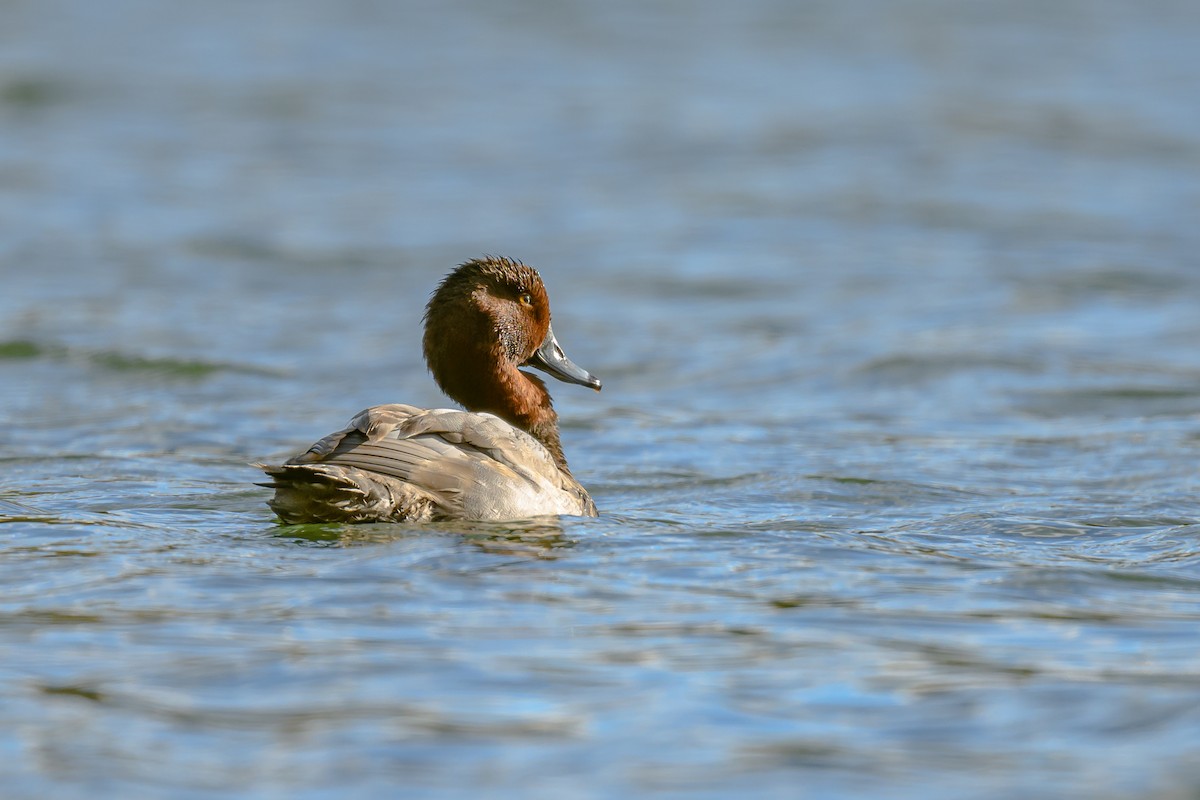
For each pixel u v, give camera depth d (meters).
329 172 32.03
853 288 22.83
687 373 18.30
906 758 6.50
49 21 48.94
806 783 6.25
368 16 51.59
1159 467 13.48
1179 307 21.39
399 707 6.96
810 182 30.91
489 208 28.97
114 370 17.77
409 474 9.90
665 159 33.19
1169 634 8.16
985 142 34.56
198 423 15.39
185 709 6.92
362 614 8.26
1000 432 15.20
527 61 44.47
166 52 44.75
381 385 17.42
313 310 21.53
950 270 23.92
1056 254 24.95
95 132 35.16
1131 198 29.31
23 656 7.55
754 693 7.20
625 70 43.09
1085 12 52.91
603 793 6.15
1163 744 6.61
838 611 8.52
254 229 26.94
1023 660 7.71
